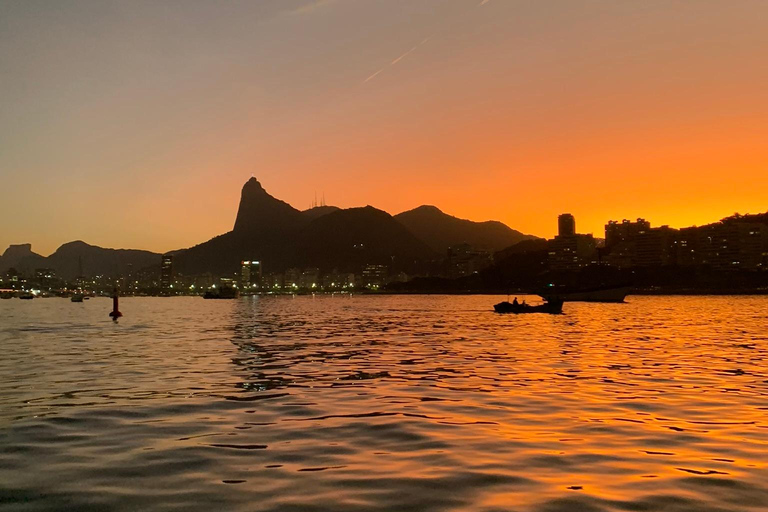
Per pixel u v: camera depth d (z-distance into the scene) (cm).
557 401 2420
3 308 19975
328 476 1405
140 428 1947
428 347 5097
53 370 3541
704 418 2072
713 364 3750
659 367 3597
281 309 18700
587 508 1181
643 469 1451
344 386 2875
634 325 8406
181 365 3803
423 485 1332
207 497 1267
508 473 1419
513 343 5469
